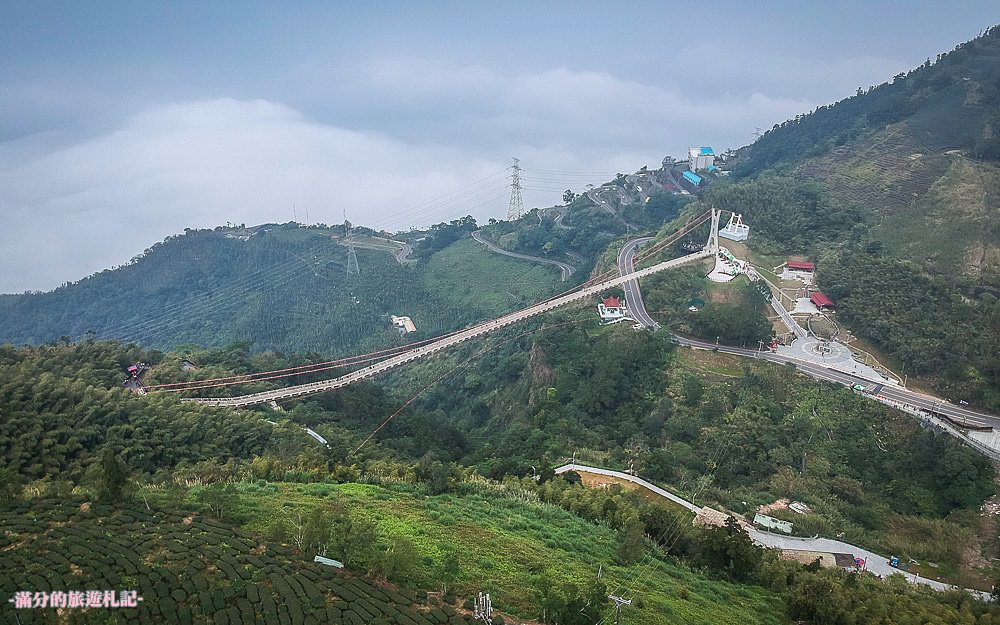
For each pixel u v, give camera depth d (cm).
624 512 10006
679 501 11644
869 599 7788
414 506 9388
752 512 11475
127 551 6538
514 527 9094
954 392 14725
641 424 15088
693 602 7725
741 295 18612
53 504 7631
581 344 18225
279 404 15625
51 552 6438
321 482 10131
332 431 14100
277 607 5841
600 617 6412
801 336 17350
